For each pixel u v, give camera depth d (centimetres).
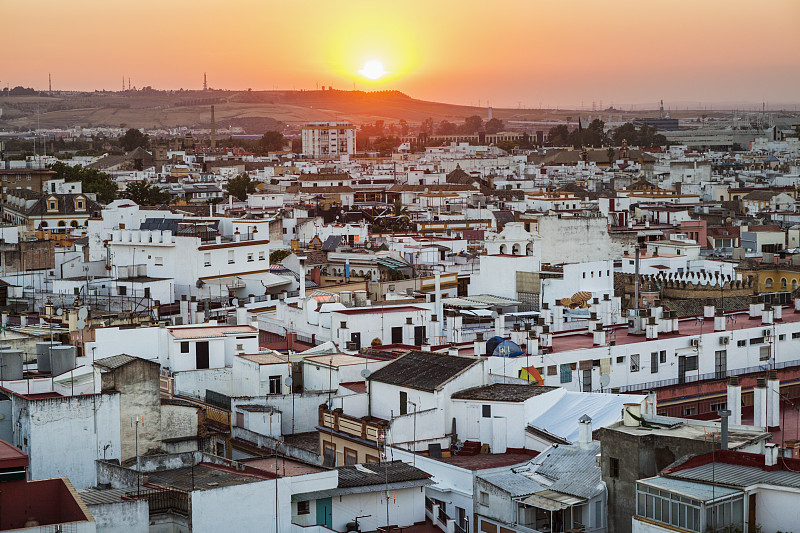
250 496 7731
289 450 9906
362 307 14088
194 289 16600
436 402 9700
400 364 10488
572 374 11650
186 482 7938
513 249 16962
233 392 11438
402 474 8519
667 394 12012
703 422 8356
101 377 9450
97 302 15375
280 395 10656
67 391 9631
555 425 9344
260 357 11488
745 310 14900
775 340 13225
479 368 10006
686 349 12462
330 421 10012
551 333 12594
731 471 7188
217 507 7612
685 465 7400
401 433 9512
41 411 8962
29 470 8894
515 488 8244
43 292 17088
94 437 9169
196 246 16788
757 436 7806
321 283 19212
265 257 17825
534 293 15425
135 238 17088
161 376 11250
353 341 12912
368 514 8225
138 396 9619
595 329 12375
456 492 8650
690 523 6862
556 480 8319
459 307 14750
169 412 9794
